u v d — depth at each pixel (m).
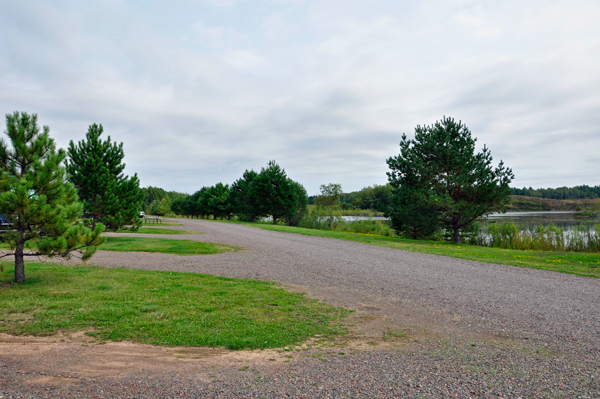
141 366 4.06
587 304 6.93
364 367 4.03
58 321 5.59
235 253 14.77
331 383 3.61
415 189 23.50
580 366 4.05
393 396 3.33
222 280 9.09
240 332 5.19
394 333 5.29
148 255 13.98
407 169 24.28
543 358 4.29
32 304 6.54
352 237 23.77
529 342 4.87
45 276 9.18
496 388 3.50
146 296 7.24
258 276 9.86
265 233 26.89
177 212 103.62
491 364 4.11
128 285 8.26
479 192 21.81
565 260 13.22
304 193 55.78
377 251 15.92
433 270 10.92
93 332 5.16
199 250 15.45
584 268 11.34
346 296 7.59
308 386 3.54
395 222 25.92
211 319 5.79
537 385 3.56
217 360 4.25
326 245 18.36
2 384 3.53
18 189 7.32
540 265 11.87
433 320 5.93
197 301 6.91
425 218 23.20
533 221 46.78
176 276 9.53
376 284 8.82
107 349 4.57
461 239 25.64
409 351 4.55
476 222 24.38
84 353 4.43
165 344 4.76
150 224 40.28
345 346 4.74
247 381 3.67
